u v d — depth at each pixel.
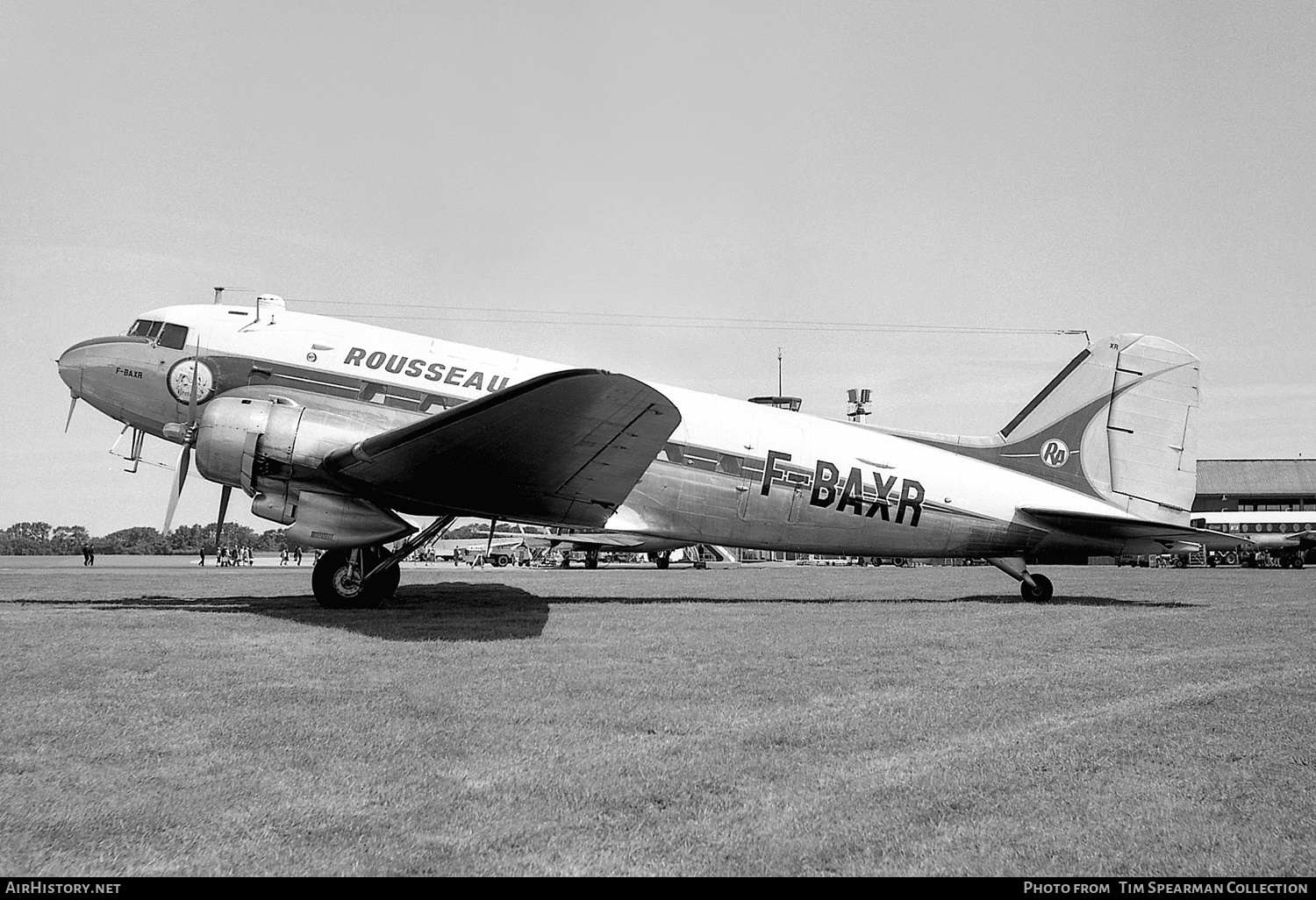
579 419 9.42
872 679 7.07
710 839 3.69
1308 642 9.32
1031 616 12.02
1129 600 15.29
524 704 5.96
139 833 3.64
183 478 12.24
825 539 13.60
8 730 5.06
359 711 5.64
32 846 3.50
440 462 10.54
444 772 4.49
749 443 13.23
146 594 15.38
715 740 5.16
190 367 12.26
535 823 3.84
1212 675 7.36
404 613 11.10
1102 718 5.78
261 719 5.40
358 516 11.22
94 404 12.66
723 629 10.12
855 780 4.47
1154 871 3.41
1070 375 14.56
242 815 3.85
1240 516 55.38
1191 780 4.50
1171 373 14.59
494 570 33.06
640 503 12.92
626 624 10.48
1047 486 14.34
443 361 12.55
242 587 17.94
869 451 13.77
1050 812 4.02
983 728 5.52
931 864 3.47
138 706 5.66
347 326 12.73
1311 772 4.62
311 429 10.98
